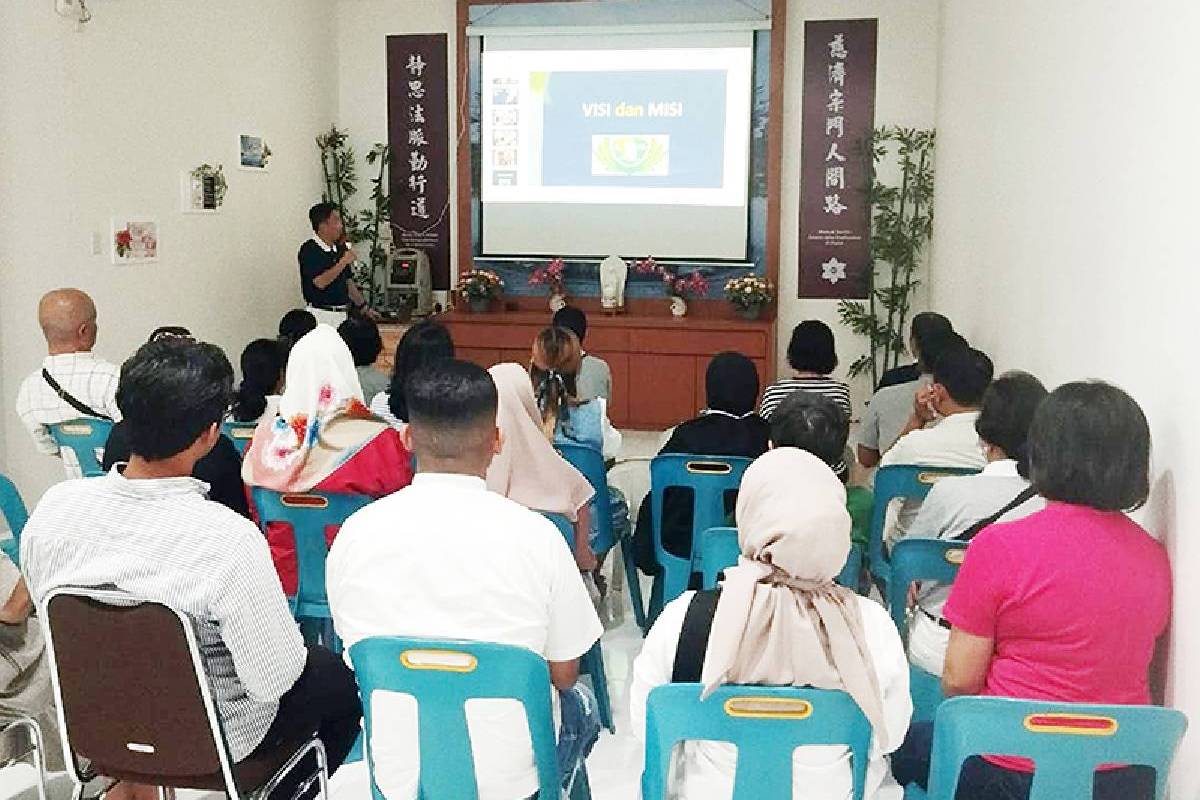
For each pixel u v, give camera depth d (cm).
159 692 205
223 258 678
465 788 196
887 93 733
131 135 586
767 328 727
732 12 746
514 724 198
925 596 259
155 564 204
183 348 210
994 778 191
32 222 526
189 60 633
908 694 183
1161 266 236
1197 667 201
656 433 751
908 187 732
